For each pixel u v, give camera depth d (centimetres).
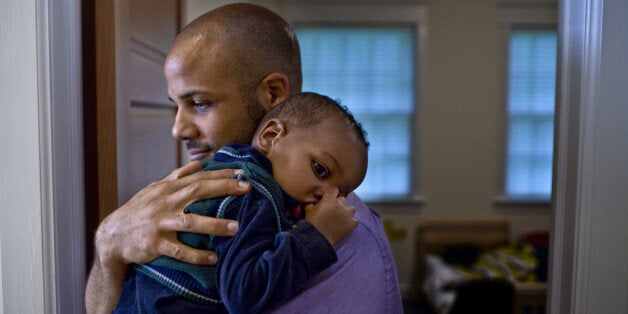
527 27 469
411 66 469
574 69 95
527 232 482
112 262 76
